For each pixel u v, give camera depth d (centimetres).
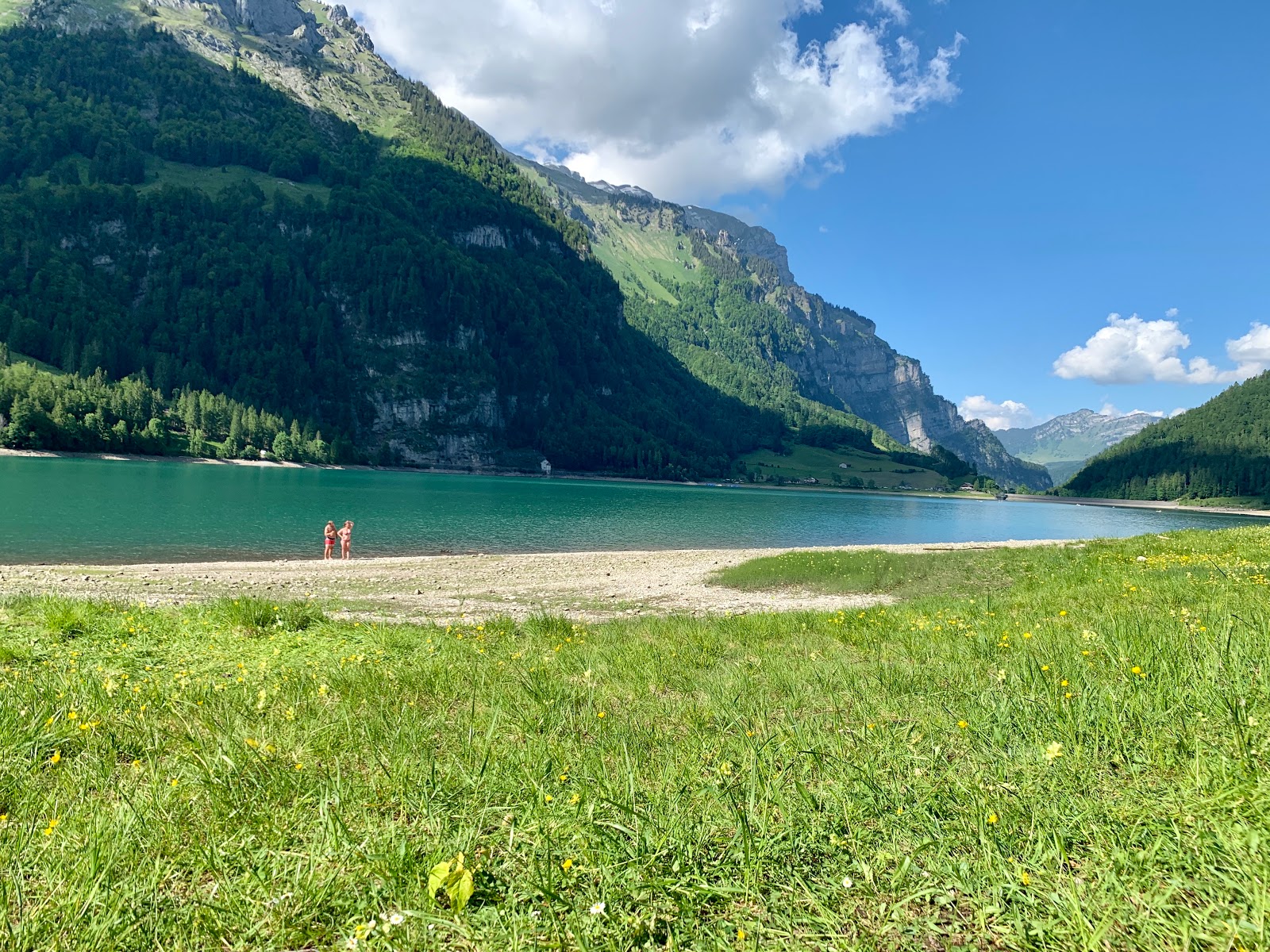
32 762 449
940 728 466
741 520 7900
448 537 4866
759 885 297
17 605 1269
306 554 3666
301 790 407
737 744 471
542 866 315
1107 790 351
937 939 263
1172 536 2522
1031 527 10394
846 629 1095
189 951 268
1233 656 522
